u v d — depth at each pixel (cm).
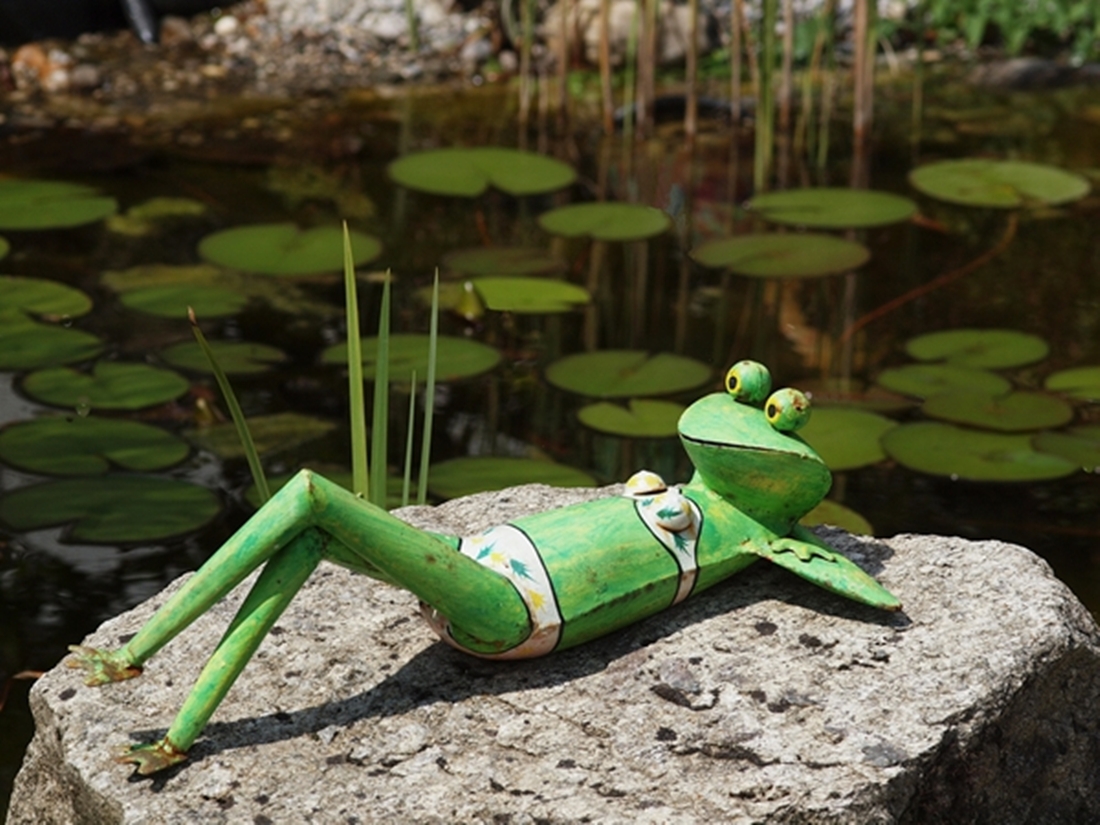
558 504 119
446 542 98
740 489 102
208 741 96
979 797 98
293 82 258
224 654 93
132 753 94
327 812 92
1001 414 163
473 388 169
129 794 93
